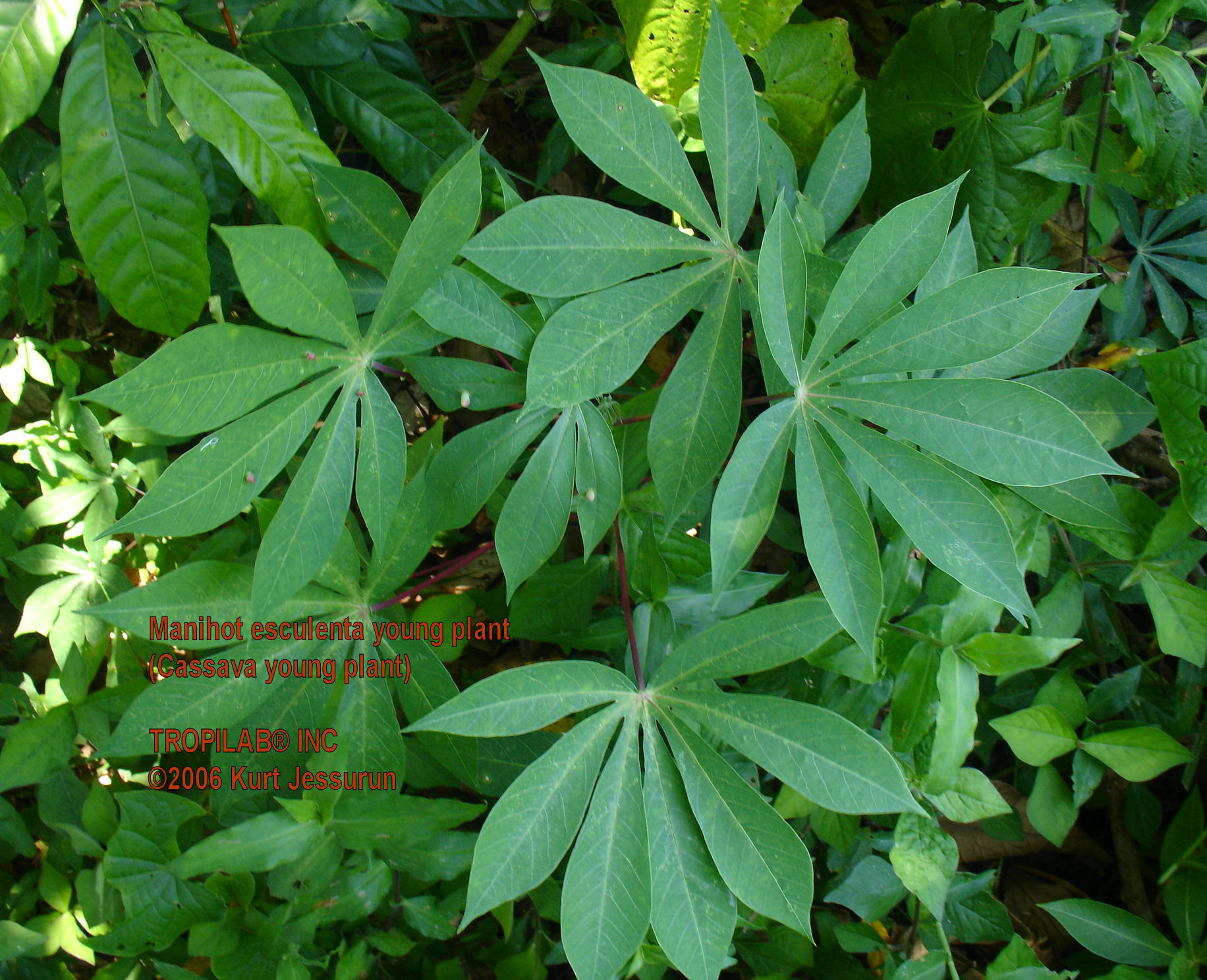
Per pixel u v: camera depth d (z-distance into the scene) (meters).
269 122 0.82
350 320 0.76
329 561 0.83
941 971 0.88
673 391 0.79
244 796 0.86
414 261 0.74
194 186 0.82
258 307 0.72
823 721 0.77
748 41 0.98
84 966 0.98
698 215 0.79
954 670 0.87
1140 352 1.03
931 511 0.76
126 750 0.79
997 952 1.07
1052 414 0.75
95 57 0.80
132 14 0.81
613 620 0.91
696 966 0.77
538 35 1.17
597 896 0.76
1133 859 1.03
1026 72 0.99
